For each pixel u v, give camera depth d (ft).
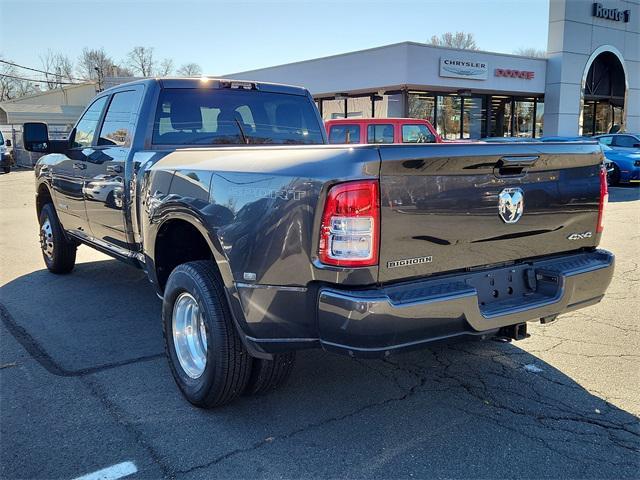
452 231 9.91
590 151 12.08
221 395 11.33
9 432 10.93
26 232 34.22
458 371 13.76
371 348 9.06
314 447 10.41
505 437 10.74
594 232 12.54
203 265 11.75
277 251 9.68
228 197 10.68
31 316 17.95
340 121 42.11
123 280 22.47
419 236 9.51
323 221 9.04
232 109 16.96
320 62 79.61
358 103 82.07
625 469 9.71
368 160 8.87
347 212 8.84
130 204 15.26
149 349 15.21
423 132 42.68
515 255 11.10
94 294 20.42
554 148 11.22
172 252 13.96
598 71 93.04
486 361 14.39
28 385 12.98
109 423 11.28
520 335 11.17
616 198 48.55
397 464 9.87
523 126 89.86
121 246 16.67
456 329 9.86
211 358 11.12
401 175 9.19
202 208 11.27
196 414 11.66
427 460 9.99
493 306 10.65
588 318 17.66
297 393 12.61
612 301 19.36
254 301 10.14
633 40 94.99
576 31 85.30
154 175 13.35
